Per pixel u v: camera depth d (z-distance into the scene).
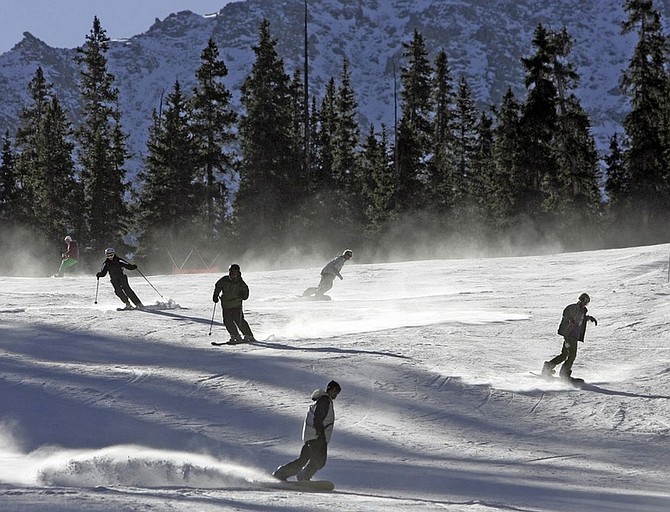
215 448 18.30
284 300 43.88
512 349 30.14
